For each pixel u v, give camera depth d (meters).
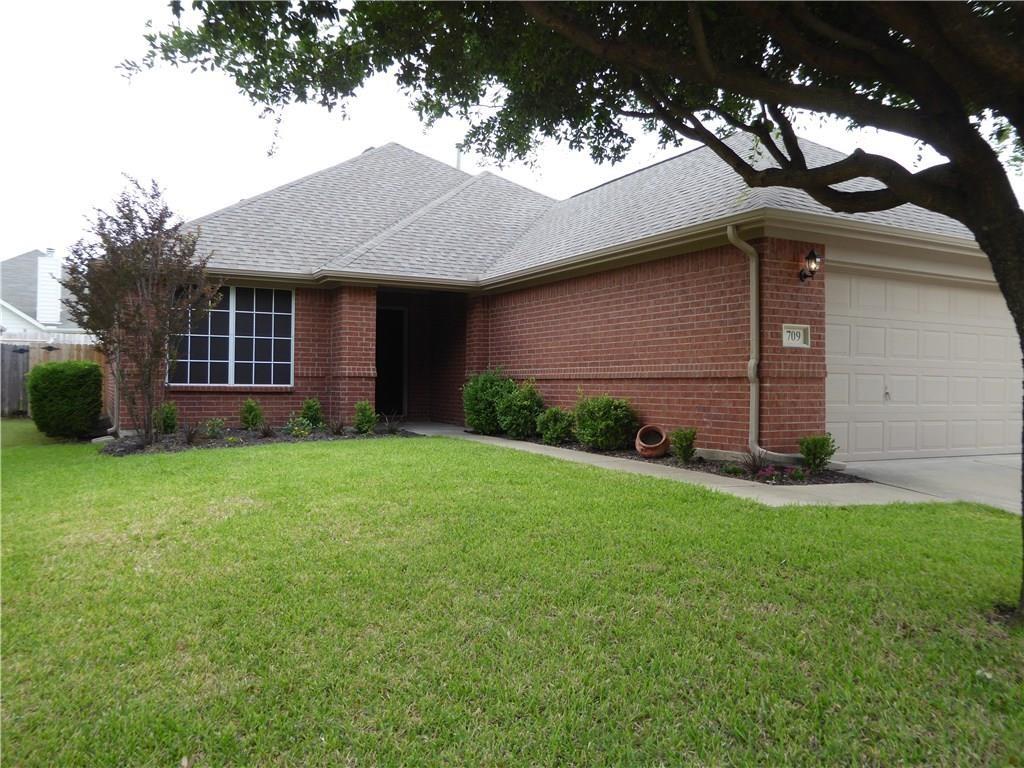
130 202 9.68
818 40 4.92
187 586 4.07
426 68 5.70
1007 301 3.80
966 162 3.82
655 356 9.65
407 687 2.96
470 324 14.05
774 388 8.08
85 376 11.91
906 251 9.13
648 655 3.23
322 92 5.55
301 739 2.62
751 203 8.41
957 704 2.84
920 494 7.07
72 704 2.85
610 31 5.20
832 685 2.97
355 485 6.71
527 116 6.27
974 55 3.50
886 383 9.34
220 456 8.79
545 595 3.91
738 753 2.54
